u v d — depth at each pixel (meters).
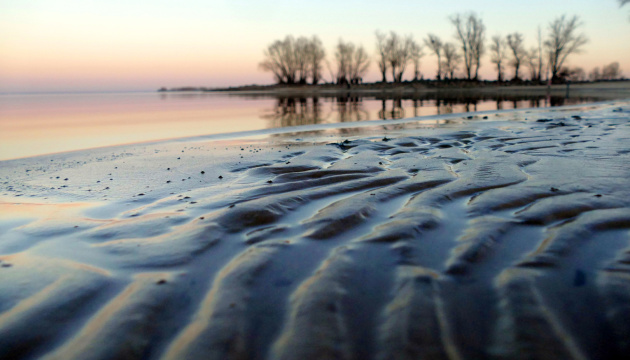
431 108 19.39
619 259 2.11
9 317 1.74
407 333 1.56
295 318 1.68
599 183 3.64
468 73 65.31
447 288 1.89
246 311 1.74
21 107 29.03
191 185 4.48
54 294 1.93
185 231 2.76
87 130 11.81
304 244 2.49
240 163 5.73
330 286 1.92
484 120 11.59
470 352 1.46
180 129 11.65
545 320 1.61
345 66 81.25
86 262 2.36
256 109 22.05
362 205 3.19
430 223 2.74
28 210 3.64
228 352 1.48
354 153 6.41
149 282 2.04
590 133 7.49
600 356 1.42
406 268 2.10
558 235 2.46
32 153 7.67
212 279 2.08
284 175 4.72
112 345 1.54
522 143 6.60
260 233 2.71
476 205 3.15
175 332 1.63
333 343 1.51
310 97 42.28
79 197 4.09
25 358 1.50
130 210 3.54
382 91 59.94
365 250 2.36
